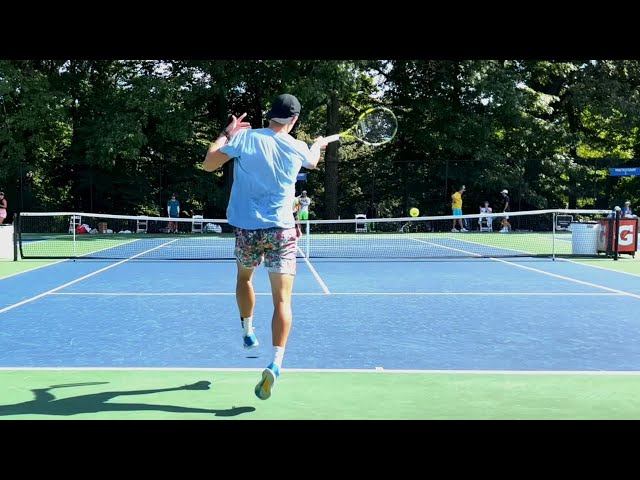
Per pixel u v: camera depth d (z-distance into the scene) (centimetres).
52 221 2864
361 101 3481
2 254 1517
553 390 450
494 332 655
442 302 846
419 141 3238
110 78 3247
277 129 436
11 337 628
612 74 3459
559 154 3284
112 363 527
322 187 3469
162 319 724
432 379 478
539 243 2062
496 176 3012
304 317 737
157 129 2819
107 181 3005
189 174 3083
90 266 1313
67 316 743
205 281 1065
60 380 475
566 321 715
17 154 2838
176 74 3016
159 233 2769
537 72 3459
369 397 432
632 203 3438
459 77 3167
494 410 406
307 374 492
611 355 558
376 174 3044
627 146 4012
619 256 1538
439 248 1852
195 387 457
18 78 2712
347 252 1709
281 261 424
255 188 422
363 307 805
